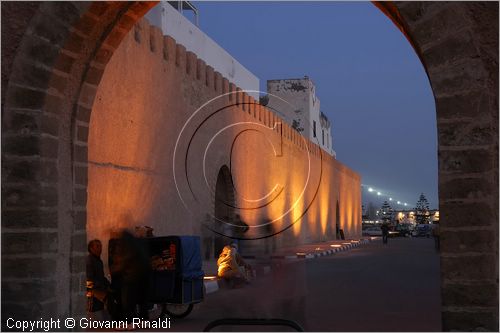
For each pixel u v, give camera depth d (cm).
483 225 636
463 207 641
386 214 13375
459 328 636
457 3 658
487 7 658
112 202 1522
